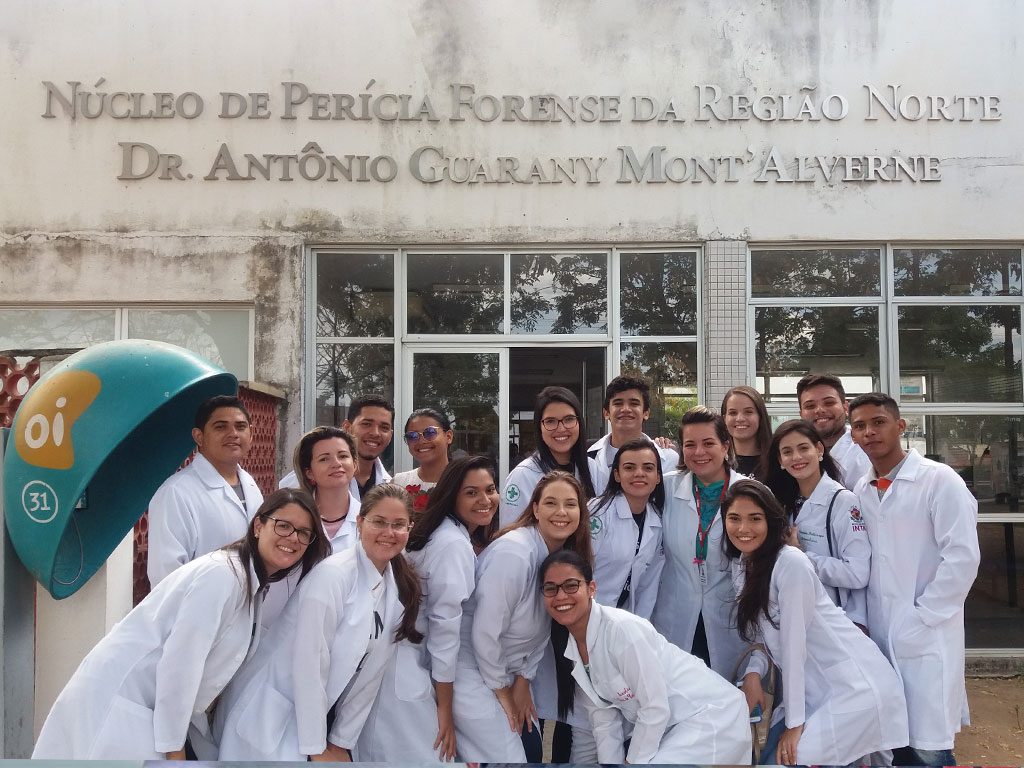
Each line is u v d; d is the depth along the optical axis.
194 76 5.86
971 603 5.81
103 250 5.77
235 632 2.50
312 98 5.88
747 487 2.97
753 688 3.11
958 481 3.21
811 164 5.93
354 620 2.61
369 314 5.95
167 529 2.90
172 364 2.80
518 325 5.98
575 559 2.78
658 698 2.72
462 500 3.03
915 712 3.10
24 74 5.82
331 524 3.29
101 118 5.81
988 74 5.95
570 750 3.15
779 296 5.98
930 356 5.96
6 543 2.86
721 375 5.85
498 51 5.95
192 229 5.80
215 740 2.66
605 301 5.98
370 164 5.87
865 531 3.34
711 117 5.95
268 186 5.84
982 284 5.99
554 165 5.91
